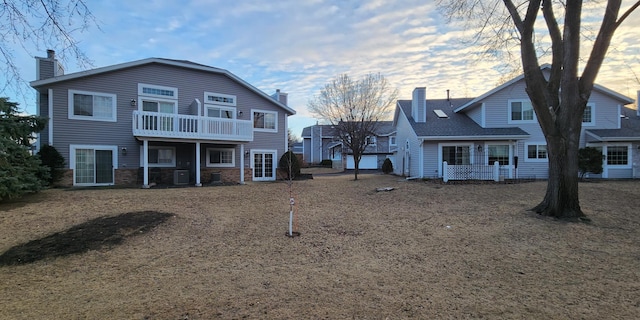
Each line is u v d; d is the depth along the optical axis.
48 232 7.21
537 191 13.80
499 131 19.95
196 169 17.39
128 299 4.25
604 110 20.55
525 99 20.53
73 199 11.20
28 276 5.14
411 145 22.88
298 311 3.87
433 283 4.80
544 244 6.82
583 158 19.02
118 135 16.97
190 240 7.09
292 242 7.03
